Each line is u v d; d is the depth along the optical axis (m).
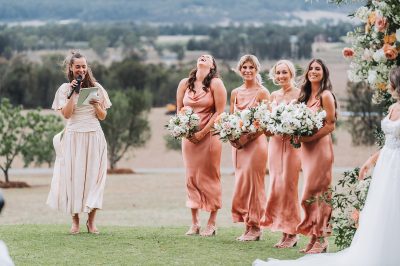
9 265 6.33
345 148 44.56
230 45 95.50
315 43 91.50
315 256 9.59
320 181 11.01
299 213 11.59
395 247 8.92
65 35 107.00
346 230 10.33
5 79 68.44
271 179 11.68
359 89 42.53
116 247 11.20
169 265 9.99
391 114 9.13
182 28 133.62
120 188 30.36
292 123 10.66
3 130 33.47
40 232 12.62
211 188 12.64
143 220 20.28
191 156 12.64
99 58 102.75
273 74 11.97
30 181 33.25
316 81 11.12
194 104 12.62
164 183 32.28
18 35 97.94
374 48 9.81
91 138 12.23
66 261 10.18
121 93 40.34
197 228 12.74
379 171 9.11
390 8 9.51
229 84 45.69
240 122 11.59
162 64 77.56
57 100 12.27
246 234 12.17
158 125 56.66
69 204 12.18
